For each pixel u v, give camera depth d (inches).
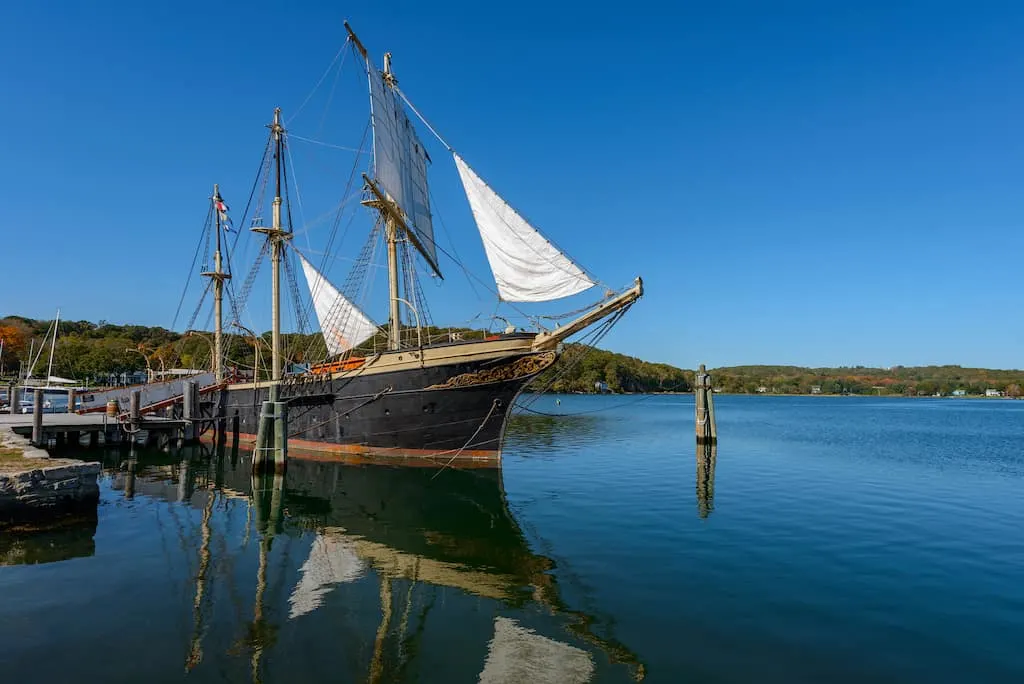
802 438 2091.5
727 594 499.2
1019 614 454.0
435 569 577.9
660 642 405.7
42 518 682.2
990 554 617.9
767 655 383.9
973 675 357.1
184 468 1224.8
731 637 413.1
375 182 1268.5
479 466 1186.0
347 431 1290.6
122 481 1061.8
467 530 735.7
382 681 346.9
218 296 1897.1
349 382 1288.1
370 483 1050.1
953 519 784.9
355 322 1968.5
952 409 5177.2
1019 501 919.7
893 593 501.0
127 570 548.7
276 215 1455.5
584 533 714.2
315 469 1176.2
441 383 1180.5
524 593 506.9
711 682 348.2
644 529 729.6
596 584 528.4
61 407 2416.3
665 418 3403.1
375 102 1298.0
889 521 771.4
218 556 607.5
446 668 365.7
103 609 451.5
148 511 808.3
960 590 508.1
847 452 1622.8
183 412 1630.2
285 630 421.7
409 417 1219.2
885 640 407.2
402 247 1444.4
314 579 542.3
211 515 799.7
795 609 464.8
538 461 1398.9
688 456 1510.8
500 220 1130.7
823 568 569.6
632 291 1006.4
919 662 374.3
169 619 435.5
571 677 354.3
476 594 505.4
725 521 771.4
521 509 856.3
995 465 1362.0
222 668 358.3
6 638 394.3
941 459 1475.1
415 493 971.3
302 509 854.5
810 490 1008.2
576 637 414.6
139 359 4554.6
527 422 2903.5
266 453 1110.4
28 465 707.4
